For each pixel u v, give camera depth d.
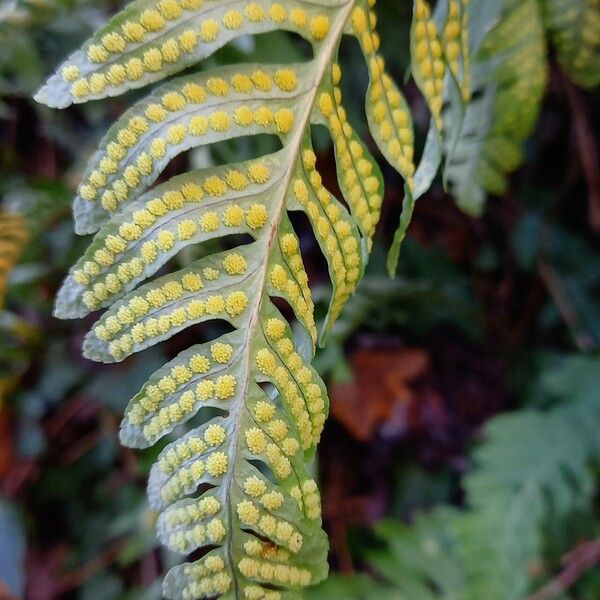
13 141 0.25
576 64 0.17
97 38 0.10
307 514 0.10
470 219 0.28
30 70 0.21
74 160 0.25
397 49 0.22
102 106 0.24
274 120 0.10
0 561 0.25
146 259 0.10
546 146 0.26
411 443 0.27
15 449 0.27
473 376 0.28
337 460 0.27
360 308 0.24
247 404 0.10
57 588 0.26
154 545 0.24
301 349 0.11
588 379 0.25
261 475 0.10
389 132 0.11
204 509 0.10
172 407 0.10
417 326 0.27
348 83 0.23
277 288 0.10
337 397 0.26
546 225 0.27
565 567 0.24
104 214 0.10
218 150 0.21
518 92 0.17
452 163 0.18
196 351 0.10
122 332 0.10
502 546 0.21
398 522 0.25
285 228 0.10
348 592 0.22
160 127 0.10
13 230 0.22
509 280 0.28
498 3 0.15
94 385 0.26
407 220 0.11
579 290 0.27
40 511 0.27
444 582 0.23
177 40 0.10
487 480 0.23
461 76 0.13
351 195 0.11
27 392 0.26
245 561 0.10
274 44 0.19
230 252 0.10
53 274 0.25
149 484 0.10
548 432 0.23
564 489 0.22
